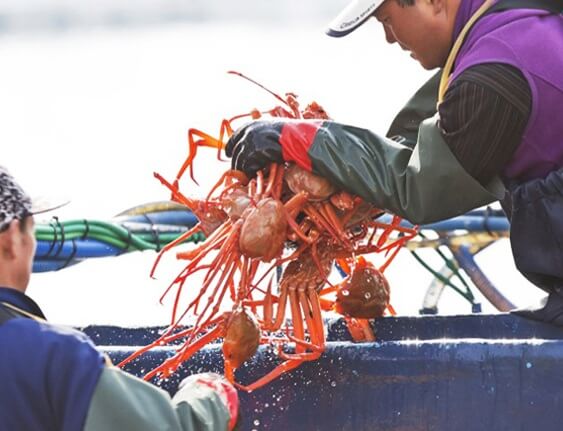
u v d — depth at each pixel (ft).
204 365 31.17
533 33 29.66
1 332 22.63
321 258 31.04
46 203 24.47
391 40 31.94
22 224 23.65
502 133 29.32
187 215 40.16
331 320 35.81
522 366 29.37
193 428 23.13
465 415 29.68
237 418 24.11
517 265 31.30
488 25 29.94
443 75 30.60
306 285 30.68
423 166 29.45
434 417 29.81
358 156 29.81
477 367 29.58
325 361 30.37
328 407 30.37
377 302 33.78
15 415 22.29
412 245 43.34
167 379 31.19
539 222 30.58
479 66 29.40
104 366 22.49
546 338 34.19
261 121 30.53
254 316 29.99
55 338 22.62
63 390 22.30
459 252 42.83
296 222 30.86
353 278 33.63
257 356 30.83
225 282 29.84
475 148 29.25
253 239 29.12
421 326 35.29
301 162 29.81
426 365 29.84
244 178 30.53
